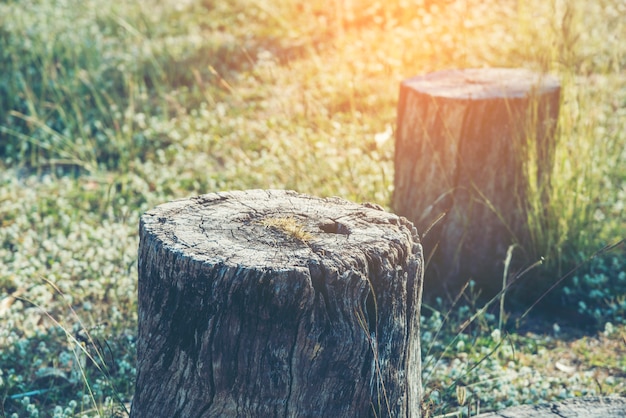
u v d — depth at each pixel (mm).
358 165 5902
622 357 4402
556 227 4988
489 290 4922
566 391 3971
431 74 5172
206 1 10062
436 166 4781
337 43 8547
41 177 6605
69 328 4402
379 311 2619
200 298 2506
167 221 2791
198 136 6930
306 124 6504
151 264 2639
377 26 9188
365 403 2621
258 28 9297
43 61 8086
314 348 2508
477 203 4781
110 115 7348
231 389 2547
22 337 4391
